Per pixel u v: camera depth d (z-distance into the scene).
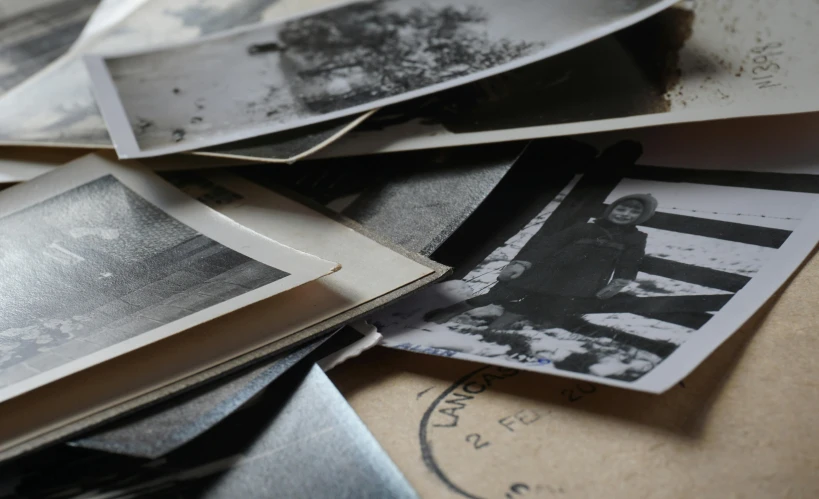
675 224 0.40
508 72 0.52
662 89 0.47
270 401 0.33
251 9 0.64
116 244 0.42
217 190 0.48
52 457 0.32
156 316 0.35
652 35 0.53
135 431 0.30
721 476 0.28
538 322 0.35
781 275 0.35
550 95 0.49
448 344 0.35
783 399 0.31
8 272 0.40
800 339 0.34
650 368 0.31
